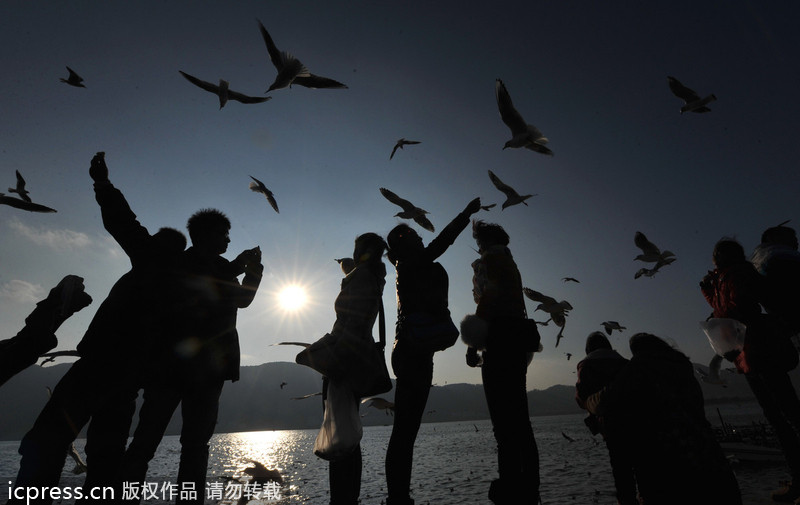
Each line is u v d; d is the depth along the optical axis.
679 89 5.85
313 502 10.20
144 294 3.17
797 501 4.16
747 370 4.33
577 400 4.15
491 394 3.04
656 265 7.25
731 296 4.39
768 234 4.68
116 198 3.29
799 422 3.98
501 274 3.25
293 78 4.22
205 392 3.31
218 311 3.49
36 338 3.01
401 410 2.88
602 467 15.24
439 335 2.90
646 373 3.12
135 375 3.01
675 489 2.83
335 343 3.02
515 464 2.86
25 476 2.49
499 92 4.46
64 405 2.74
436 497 10.75
